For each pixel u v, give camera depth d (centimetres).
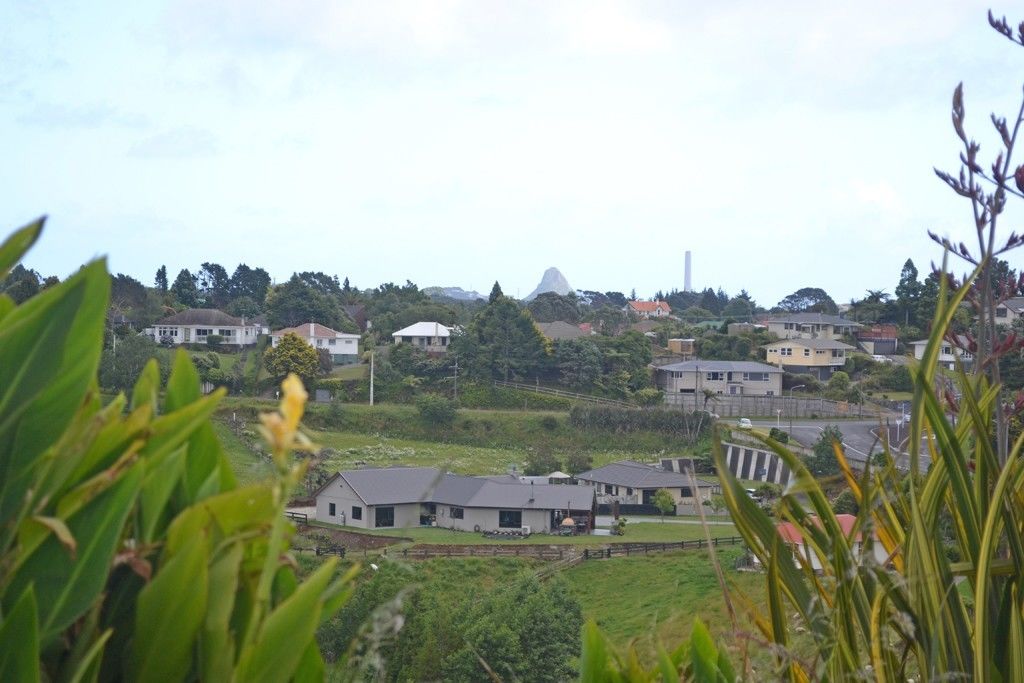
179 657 90
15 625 81
